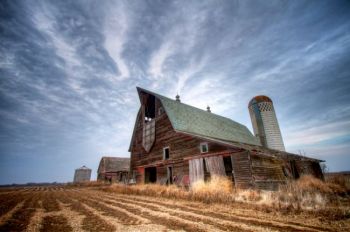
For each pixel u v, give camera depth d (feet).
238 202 32.01
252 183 40.81
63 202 40.75
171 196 42.19
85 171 221.05
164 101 70.28
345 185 46.19
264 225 18.52
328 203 29.01
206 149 51.72
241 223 19.39
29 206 34.91
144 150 76.59
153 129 72.69
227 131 81.71
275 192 37.27
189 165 54.24
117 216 23.82
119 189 63.46
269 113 87.71
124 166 177.47
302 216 21.94
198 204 32.07
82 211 28.43
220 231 16.75
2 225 20.24
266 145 84.89
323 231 16.57
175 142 61.77
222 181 42.65
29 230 18.34
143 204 33.71
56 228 18.86
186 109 77.66
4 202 41.83
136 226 18.81
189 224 19.21
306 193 33.86
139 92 81.35
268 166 49.90
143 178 72.13
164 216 23.13
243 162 43.52
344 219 20.34
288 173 58.18
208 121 80.12
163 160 64.39
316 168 71.56
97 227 18.84
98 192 70.23
